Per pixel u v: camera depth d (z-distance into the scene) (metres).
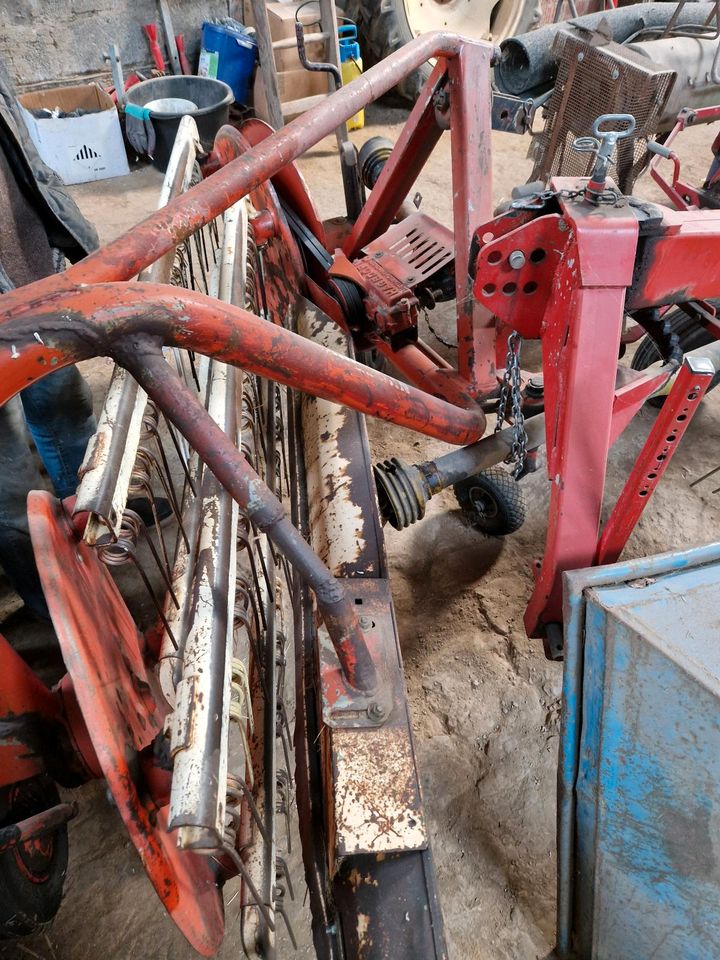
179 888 1.02
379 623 1.47
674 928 1.42
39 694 1.30
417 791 1.22
